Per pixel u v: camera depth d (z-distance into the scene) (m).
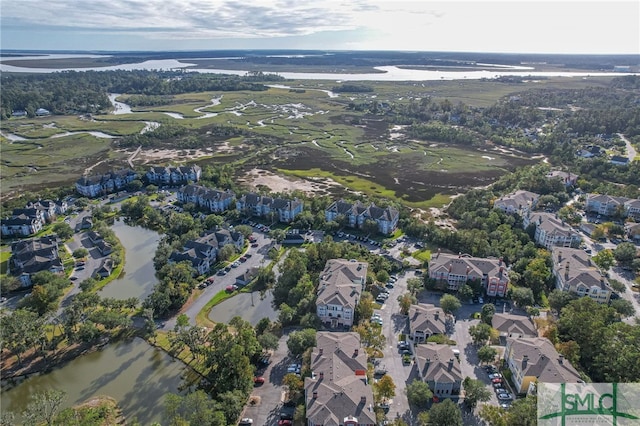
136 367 149.38
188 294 187.62
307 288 183.62
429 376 135.12
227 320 174.62
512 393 136.25
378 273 197.12
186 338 149.38
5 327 148.75
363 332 158.00
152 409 131.75
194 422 114.12
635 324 166.75
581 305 162.50
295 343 148.38
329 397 122.12
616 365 133.88
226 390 132.38
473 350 155.50
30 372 146.88
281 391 137.50
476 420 126.19
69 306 166.75
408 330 166.25
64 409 128.25
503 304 183.50
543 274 191.88
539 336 158.25
